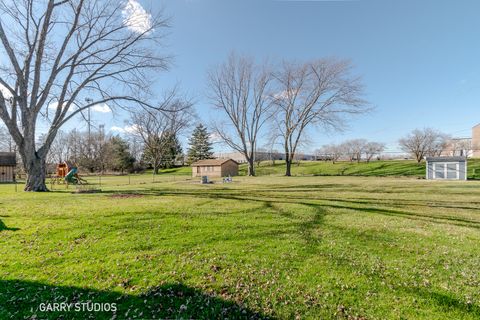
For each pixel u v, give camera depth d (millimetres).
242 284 3080
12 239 4551
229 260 3732
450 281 3135
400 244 4461
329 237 4812
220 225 5543
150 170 54906
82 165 49438
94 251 4043
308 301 2746
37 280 3156
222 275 3295
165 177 34938
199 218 6145
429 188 15000
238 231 5133
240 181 22531
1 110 11234
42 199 9227
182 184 19641
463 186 16344
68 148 52062
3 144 43406
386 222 6004
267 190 13961
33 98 11969
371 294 2861
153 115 14891
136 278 3223
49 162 45812
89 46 13203
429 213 7172
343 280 3160
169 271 3396
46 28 11930
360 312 2566
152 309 2646
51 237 4664
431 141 38719
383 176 29938
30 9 11969
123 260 3719
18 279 3176
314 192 12820
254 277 3238
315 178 26422
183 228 5297
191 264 3598
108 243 4387
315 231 5203
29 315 2553
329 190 13906
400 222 6016
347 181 21547
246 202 8891
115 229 5152
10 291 2922
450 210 7676
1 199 9188
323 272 3373
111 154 50500
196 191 13258
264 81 32969
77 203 8195
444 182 20219
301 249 4176
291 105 31766
